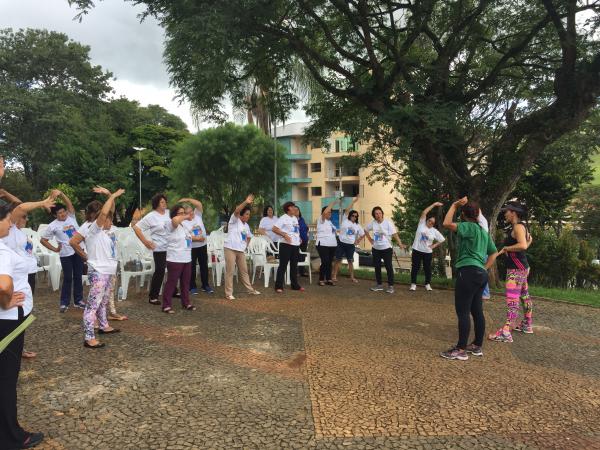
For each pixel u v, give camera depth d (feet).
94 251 17.43
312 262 46.14
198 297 27.50
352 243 35.24
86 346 17.13
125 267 28.12
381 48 36.19
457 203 17.07
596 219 83.71
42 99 102.89
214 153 83.71
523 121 32.53
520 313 25.00
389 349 17.46
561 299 29.14
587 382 14.56
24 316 10.39
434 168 33.78
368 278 37.55
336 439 10.57
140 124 130.62
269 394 13.03
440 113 27.45
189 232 26.25
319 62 33.24
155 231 24.44
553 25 31.50
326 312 23.70
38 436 10.30
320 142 46.42
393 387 13.71
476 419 11.74
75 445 10.19
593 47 29.53
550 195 55.42
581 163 53.47
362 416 11.75
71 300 25.36
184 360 15.83
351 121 42.09
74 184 87.61
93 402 12.39
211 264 31.65
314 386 13.65
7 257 9.66
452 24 31.86
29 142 104.73
